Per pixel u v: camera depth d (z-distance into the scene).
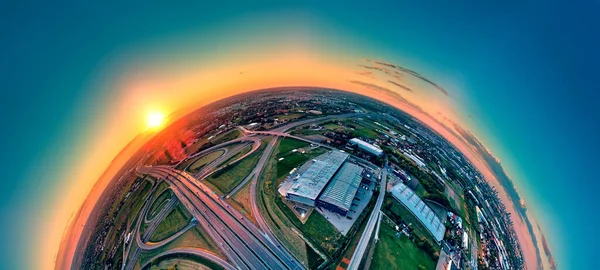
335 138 155.38
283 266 71.75
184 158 148.00
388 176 119.31
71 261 102.31
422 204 104.12
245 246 78.25
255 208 93.31
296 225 84.88
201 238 82.94
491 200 147.88
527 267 110.50
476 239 103.69
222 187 107.75
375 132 181.62
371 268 72.75
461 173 161.62
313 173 107.38
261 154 133.00
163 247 83.81
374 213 93.38
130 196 127.81
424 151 169.38
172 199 106.19
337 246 77.69
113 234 105.56
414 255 81.69
